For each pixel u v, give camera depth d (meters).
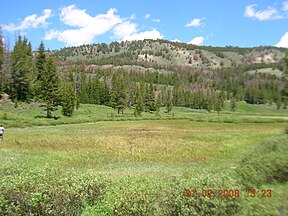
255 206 7.07
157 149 28.75
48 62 73.12
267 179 9.55
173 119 89.62
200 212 7.15
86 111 91.62
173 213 7.49
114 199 8.71
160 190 8.35
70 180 9.02
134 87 129.25
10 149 25.73
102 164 21.02
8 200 7.73
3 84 78.12
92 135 39.84
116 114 93.81
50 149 27.12
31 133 40.47
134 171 16.83
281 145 11.41
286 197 7.50
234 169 10.77
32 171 9.23
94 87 119.81
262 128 54.91
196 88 157.62
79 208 8.70
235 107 88.19
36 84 73.69
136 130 50.41
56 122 63.12
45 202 7.92
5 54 83.12
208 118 81.44
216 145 31.06
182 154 26.17
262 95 44.19
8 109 69.88
